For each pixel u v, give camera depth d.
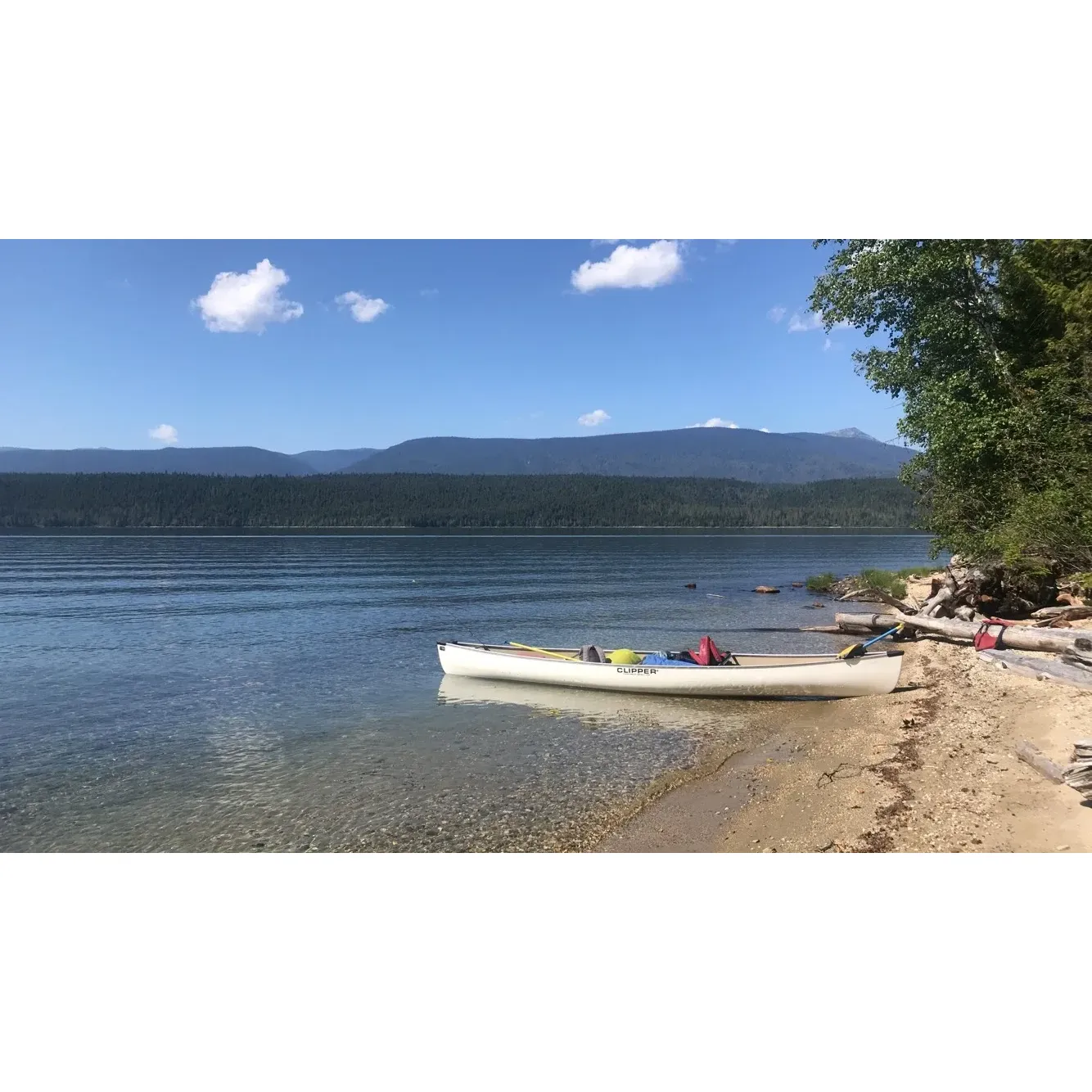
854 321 26.92
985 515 22.59
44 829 9.09
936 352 25.50
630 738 12.32
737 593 38.97
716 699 14.67
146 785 10.61
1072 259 22.98
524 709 14.39
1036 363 23.53
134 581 47.34
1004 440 22.28
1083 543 19.20
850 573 52.12
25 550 82.12
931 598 22.50
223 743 12.59
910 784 9.06
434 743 12.28
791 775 10.05
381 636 25.03
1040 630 16.59
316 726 13.55
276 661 20.59
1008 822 7.60
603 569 57.59
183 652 22.12
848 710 13.46
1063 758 9.06
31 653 22.20
